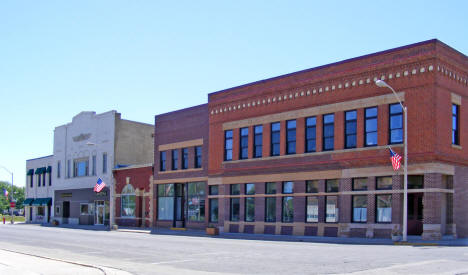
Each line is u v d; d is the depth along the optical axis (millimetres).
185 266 17078
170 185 48500
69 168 66875
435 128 27766
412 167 28453
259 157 38375
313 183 34188
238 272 15109
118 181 56375
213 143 42812
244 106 40031
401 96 29422
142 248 25203
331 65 33500
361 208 31031
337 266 15812
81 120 64938
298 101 35625
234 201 40406
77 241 31141
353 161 31328
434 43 28234
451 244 24891
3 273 14875
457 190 29375
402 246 24344
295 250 22484
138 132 61188
